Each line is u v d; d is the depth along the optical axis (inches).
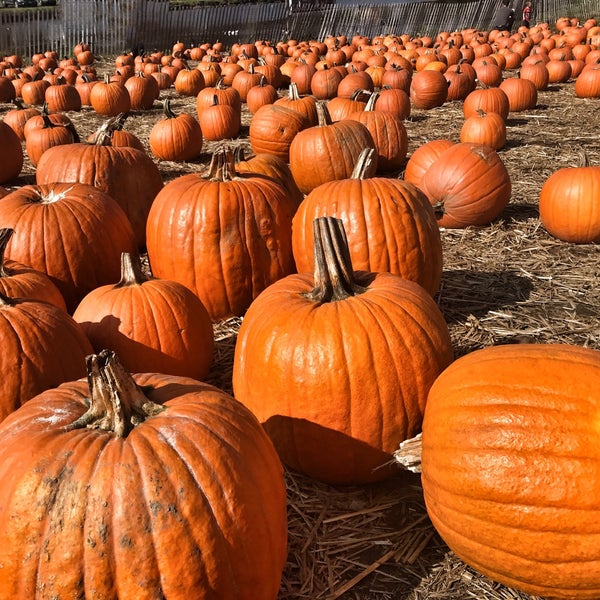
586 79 175.9
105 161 74.1
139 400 27.3
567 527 26.5
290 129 109.5
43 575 24.2
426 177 80.5
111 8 335.0
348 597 31.5
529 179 100.9
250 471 26.8
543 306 60.8
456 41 291.3
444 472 29.4
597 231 73.9
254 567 26.4
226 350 54.3
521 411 27.9
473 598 31.1
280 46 293.1
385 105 146.2
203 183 57.2
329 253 37.2
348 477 37.7
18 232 54.1
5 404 37.3
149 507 24.6
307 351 35.3
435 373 36.2
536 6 446.6
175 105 181.8
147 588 24.3
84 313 46.2
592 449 26.5
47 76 212.1
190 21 363.9
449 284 65.7
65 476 25.0
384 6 419.5
